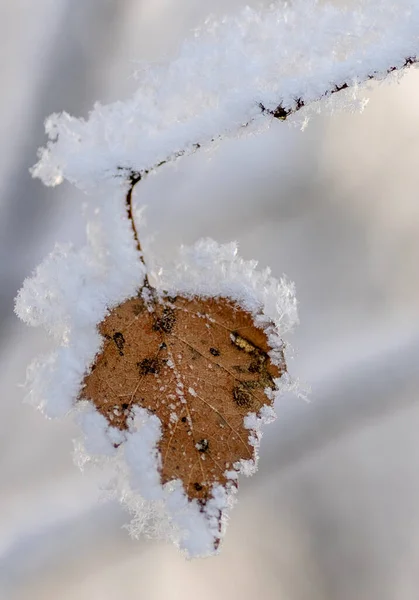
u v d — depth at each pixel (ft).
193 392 1.48
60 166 1.46
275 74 1.46
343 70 1.46
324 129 1.76
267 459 1.96
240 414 1.48
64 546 1.87
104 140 1.46
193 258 1.48
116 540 1.94
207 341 1.48
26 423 1.79
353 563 2.01
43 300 1.47
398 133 1.81
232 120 1.46
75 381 1.47
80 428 1.47
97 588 1.93
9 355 1.73
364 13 1.46
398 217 1.87
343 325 1.92
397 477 2.03
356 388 1.94
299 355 1.91
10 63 1.69
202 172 1.72
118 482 1.47
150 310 1.48
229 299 1.48
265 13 1.47
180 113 1.46
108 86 1.69
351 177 1.81
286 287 1.48
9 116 1.68
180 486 1.47
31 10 1.69
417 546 2.02
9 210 1.69
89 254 1.48
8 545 1.82
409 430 1.97
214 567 2.03
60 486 1.86
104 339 1.47
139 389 1.47
